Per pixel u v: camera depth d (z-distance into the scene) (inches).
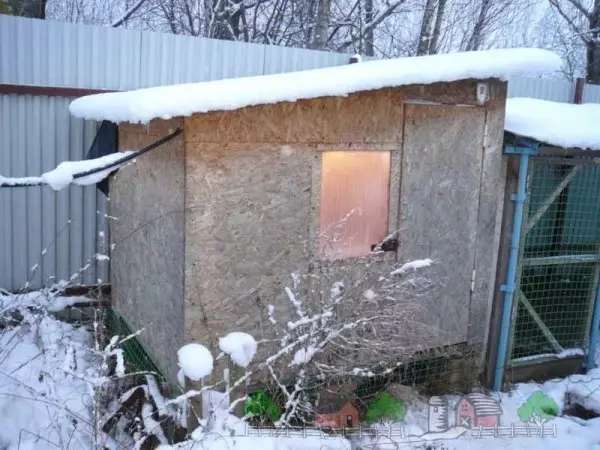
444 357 184.1
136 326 181.3
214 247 139.1
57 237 213.9
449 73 151.6
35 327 190.4
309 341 144.6
